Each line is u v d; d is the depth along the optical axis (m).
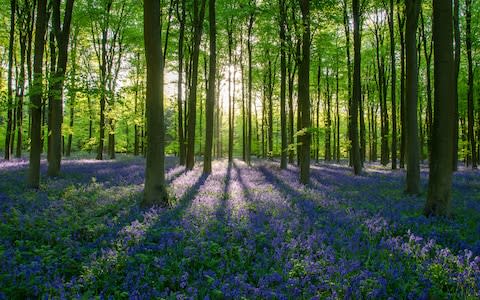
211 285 5.54
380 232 8.56
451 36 10.56
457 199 13.34
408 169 15.31
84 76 15.17
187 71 32.41
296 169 28.06
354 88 24.38
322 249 6.99
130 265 6.19
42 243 7.61
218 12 28.58
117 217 9.79
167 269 6.11
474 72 35.25
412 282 5.70
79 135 52.16
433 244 7.37
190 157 24.97
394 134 29.56
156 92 12.11
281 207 11.28
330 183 18.94
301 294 5.37
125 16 34.03
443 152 10.55
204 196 13.48
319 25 19.38
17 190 13.85
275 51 29.94
